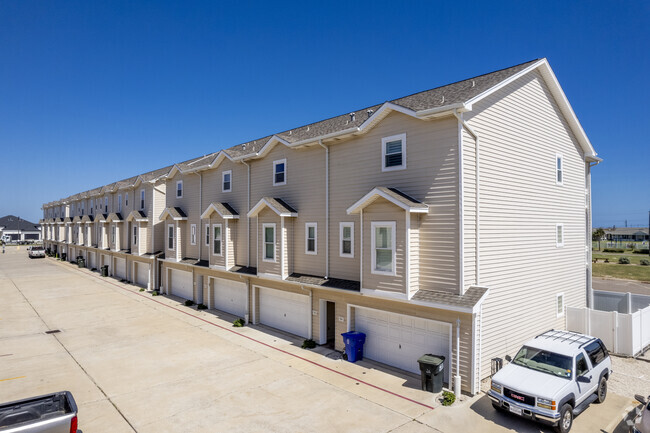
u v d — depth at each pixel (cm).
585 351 1028
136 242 3178
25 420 746
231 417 998
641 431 769
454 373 1137
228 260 2058
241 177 2066
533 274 1445
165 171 3105
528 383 940
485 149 1241
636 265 4847
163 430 937
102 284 3278
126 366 1364
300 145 1630
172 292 2809
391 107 1305
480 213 1214
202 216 2216
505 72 1408
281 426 952
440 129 1203
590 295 1808
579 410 936
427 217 1227
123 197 3594
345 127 1543
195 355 1474
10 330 1844
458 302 1100
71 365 1378
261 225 1806
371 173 1403
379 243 1286
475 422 959
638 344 1462
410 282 1202
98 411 1033
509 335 1312
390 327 1346
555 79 1532
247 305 1980
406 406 1048
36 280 3516
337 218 1529
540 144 1509
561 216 1627
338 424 958
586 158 1819
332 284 1477
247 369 1329
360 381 1218
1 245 8844
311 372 1296
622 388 1161
